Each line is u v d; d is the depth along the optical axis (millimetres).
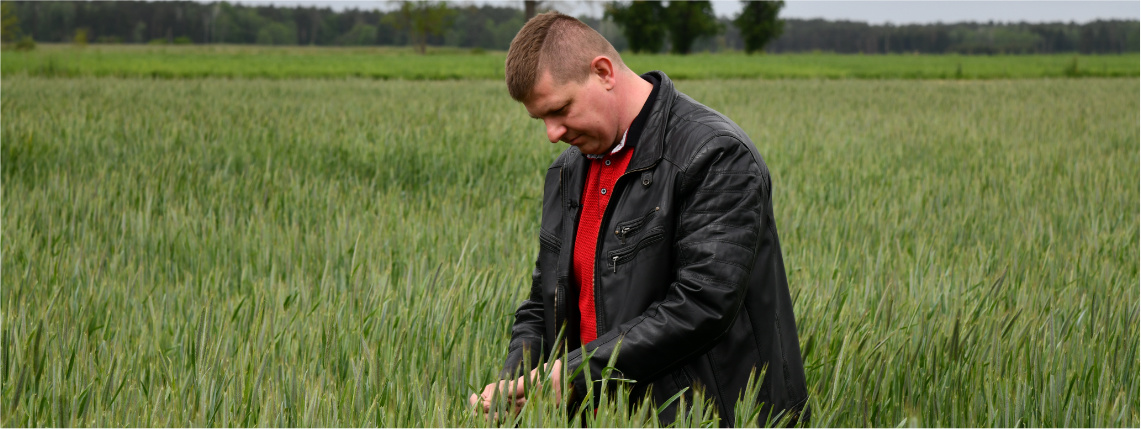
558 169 1931
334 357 2395
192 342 2398
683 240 1672
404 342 2422
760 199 1663
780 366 1851
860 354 2531
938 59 57469
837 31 104125
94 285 3389
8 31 74562
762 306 1784
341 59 43812
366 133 9445
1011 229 5062
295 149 8289
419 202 6047
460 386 2094
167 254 4172
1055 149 9406
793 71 36844
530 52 1633
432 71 32906
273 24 97875
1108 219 5516
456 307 2814
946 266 4234
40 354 2357
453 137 9500
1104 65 42531
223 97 16812
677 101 1746
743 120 13094
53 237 4395
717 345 1786
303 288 3309
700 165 1646
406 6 76188
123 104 14195
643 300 1727
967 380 2373
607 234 1753
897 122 13383
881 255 3963
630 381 1685
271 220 5121
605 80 1672
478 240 4461
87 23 90000
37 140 8195
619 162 1762
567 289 1882
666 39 84688
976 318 2953
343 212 5230
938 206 5941
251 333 2613
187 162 7070
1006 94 21641
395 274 3781
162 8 92688
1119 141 10602
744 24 79625
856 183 6906
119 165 7227
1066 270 4062
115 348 2480
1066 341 2734
